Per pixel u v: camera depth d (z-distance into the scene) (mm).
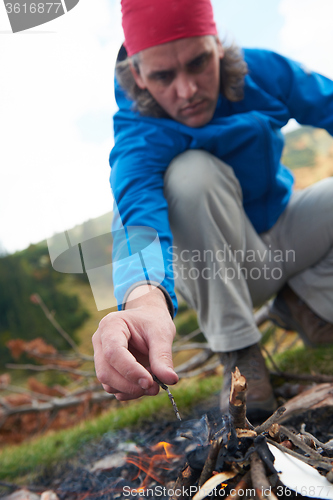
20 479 1400
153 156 1357
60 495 1159
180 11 1218
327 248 1642
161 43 1239
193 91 1313
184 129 1396
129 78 1393
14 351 3135
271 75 1636
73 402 2811
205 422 946
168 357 747
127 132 1393
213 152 1472
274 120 1546
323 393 1157
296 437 723
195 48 1261
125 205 1203
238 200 1455
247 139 1450
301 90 1649
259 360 1338
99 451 1412
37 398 3053
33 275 12352
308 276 1699
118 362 711
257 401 1268
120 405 2680
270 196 1624
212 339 1379
